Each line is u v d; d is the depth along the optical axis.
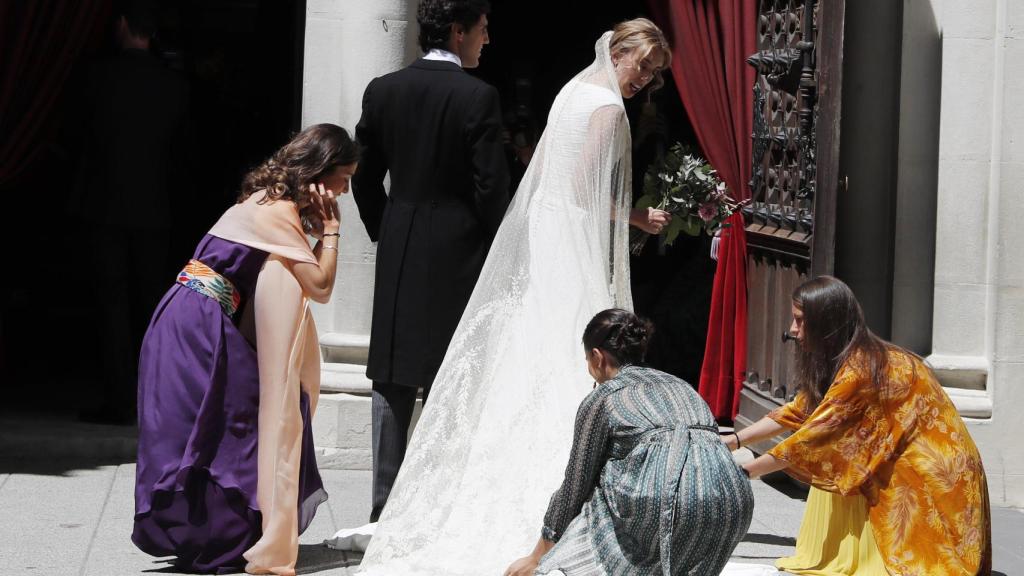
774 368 24.73
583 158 18.61
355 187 19.86
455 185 19.11
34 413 27.19
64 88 26.58
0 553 18.50
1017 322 23.80
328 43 25.59
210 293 18.02
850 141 24.30
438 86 18.95
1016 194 23.69
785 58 24.14
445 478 17.92
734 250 26.47
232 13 35.91
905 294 24.50
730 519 14.02
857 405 17.55
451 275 19.00
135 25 26.34
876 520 17.75
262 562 17.38
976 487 17.56
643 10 38.00
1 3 25.69
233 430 17.75
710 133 26.09
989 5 23.81
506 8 37.91
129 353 26.50
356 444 25.05
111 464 24.52
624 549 14.21
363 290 25.36
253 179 18.59
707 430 14.41
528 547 17.19
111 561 18.27
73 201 26.33
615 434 14.44
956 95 23.92
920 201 24.39
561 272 18.44
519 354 18.20
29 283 35.16
